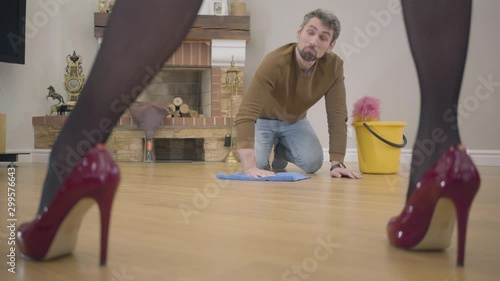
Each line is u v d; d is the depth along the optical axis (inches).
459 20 32.4
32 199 66.7
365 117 130.3
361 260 33.6
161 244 38.7
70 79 190.5
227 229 45.9
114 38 29.7
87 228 44.0
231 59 202.4
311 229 46.1
